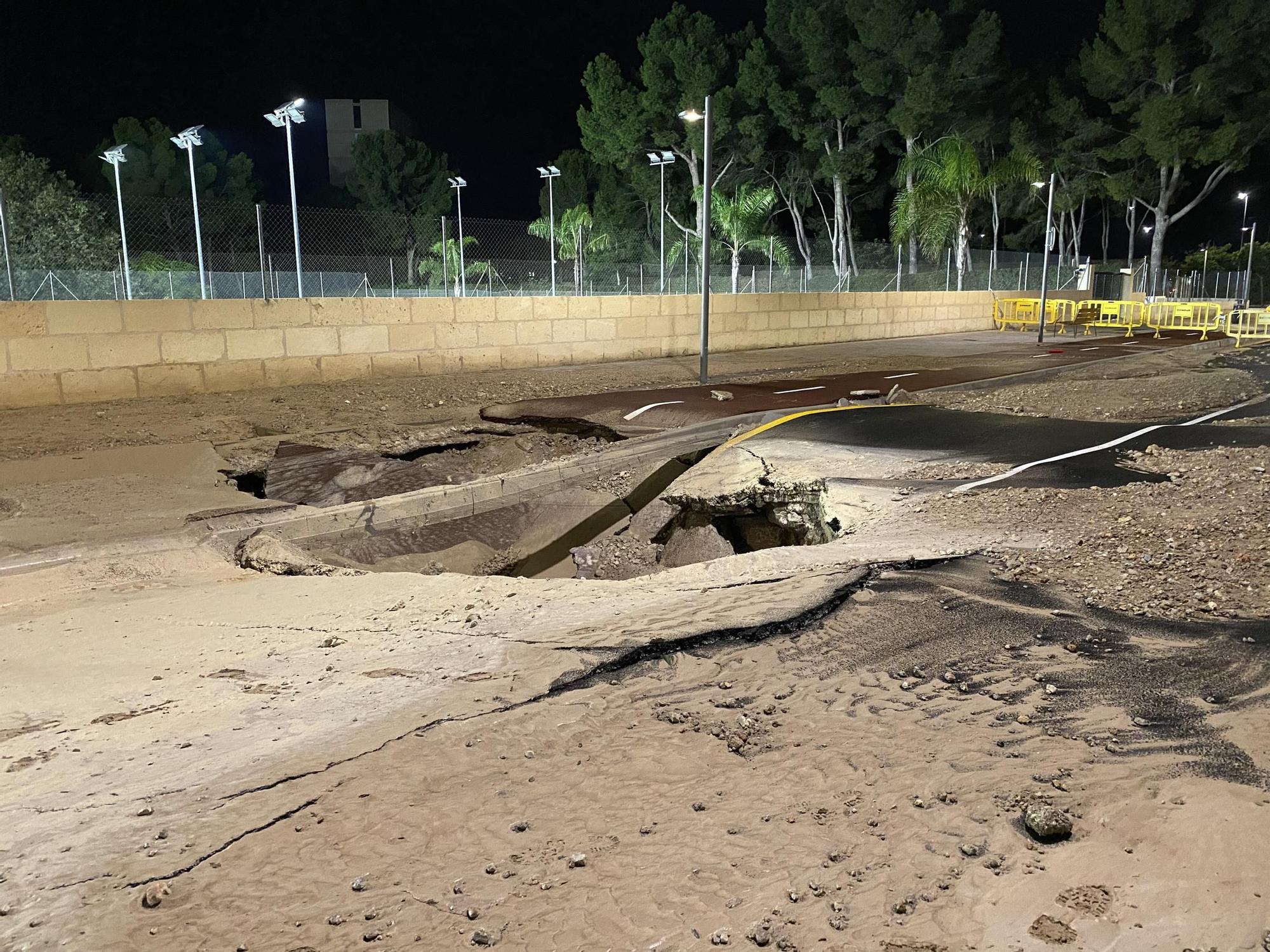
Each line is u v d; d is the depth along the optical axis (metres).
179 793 3.39
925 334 31.45
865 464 10.30
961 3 43.34
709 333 23.59
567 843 3.01
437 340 17.98
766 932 2.50
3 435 11.42
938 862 2.83
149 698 4.55
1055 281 42.56
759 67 44.00
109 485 9.67
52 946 2.49
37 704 4.50
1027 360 22.12
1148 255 73.94
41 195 27.42
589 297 20.47
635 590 6.31
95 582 7.10
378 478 10.94
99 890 2.76
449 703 4.22
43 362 13.30
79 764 3.71
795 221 51.62
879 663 4.64
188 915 2.64
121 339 14.00
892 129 46.25
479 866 2.88
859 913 2.57
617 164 48.53
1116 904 2.56
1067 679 4.34
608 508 10.80
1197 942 2.38
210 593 6.79
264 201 54.09
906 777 3.42
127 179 44.81
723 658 4.75
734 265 35.56
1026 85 51.12
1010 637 4.94
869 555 6.58
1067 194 51.62
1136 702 4.04
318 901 2.70
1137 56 46.09
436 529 9.90
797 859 2.88
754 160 46.16
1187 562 6.13
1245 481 8.30
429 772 3.52
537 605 6.03
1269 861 2.70
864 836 3.01
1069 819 3.00
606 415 13.72
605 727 3.96
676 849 2.96
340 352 16.58
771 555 6.94
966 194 35.28
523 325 19.38
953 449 10.91
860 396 15.48
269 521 8.74
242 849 2.98
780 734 3.85
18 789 3.49
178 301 14.52
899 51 41.94
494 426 13.23
